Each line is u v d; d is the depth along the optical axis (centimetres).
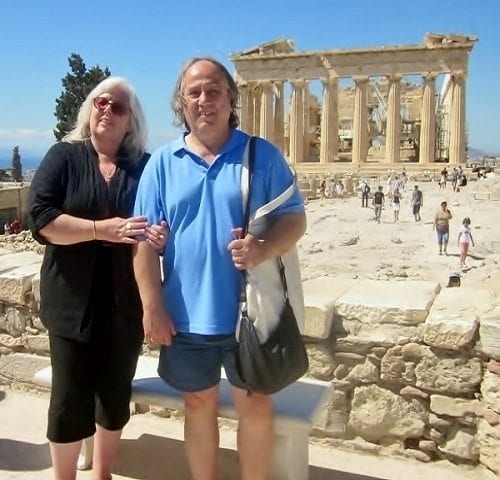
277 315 384
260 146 397
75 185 438
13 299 660
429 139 7288
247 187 388
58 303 443
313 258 2586
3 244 3347
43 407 634
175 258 399
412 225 3400
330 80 7669
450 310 533
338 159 8094
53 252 445
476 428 516
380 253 2644
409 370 531
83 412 452
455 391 518
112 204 441
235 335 397
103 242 446
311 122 9962
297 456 477
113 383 465
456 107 7288
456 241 2878
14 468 517
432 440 530
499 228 3166
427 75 7331
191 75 391
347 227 3356
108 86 448
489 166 7269
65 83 8275
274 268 389
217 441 434
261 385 380
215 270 393
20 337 668
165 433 581
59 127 8250
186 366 408
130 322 456
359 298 560
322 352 552
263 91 7994
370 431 546
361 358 544
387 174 6769
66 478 460
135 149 462
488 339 497
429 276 2242
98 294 447
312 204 4597
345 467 525
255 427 413
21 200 5297
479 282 2052
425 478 509
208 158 398
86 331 441
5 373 676
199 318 396
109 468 483
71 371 446
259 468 420
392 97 7450
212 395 421
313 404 478
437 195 4831
